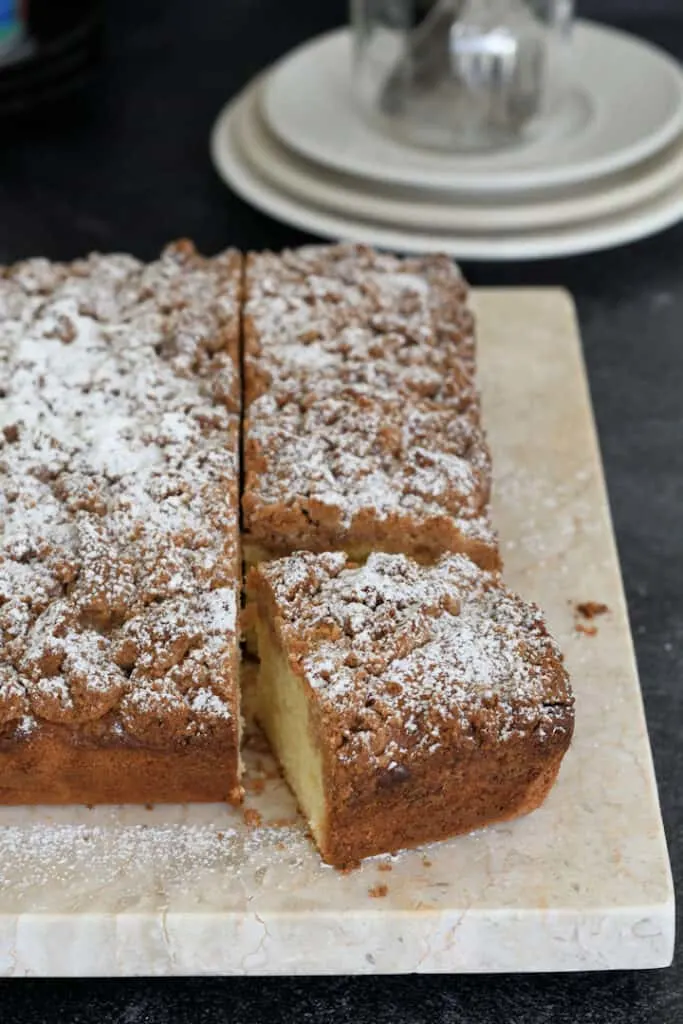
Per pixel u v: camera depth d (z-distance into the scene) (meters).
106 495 0.73
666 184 0.95
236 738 0.69
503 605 0.71
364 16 0.98
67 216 1.00
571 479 0.83
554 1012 0.68
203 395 0.77
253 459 0.75
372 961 0.69
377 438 0.76
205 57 1.14
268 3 1.19
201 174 1.04
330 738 0.67
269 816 0.71
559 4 0.99
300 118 0.98
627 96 1.00
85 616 0.70
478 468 0.76
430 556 0.74
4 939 0.68
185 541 0.72
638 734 0.73
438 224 0.93
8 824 0.70
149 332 0.80
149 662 0.69
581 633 0.77
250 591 0.73
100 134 1.07
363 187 0.95
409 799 0.68
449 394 0.78
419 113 0.97
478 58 0.96
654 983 0.69
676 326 0.95
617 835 0.70
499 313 0.92
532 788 0.70
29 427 0.76
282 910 0.68
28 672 0.69
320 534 0.74
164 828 0.70
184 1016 0.68
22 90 1.01
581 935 0.68
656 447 0.88
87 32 1.02
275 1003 0.68
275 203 0.96
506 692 0.69
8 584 0.71
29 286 0.82
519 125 0.97
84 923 0.68
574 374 0.88
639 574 0.82
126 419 0.76
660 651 0.79
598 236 0.93
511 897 0.68
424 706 0.68
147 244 0.98
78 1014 0.68
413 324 0.81
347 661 0.69
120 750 0.69
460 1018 0.68
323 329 0.80
